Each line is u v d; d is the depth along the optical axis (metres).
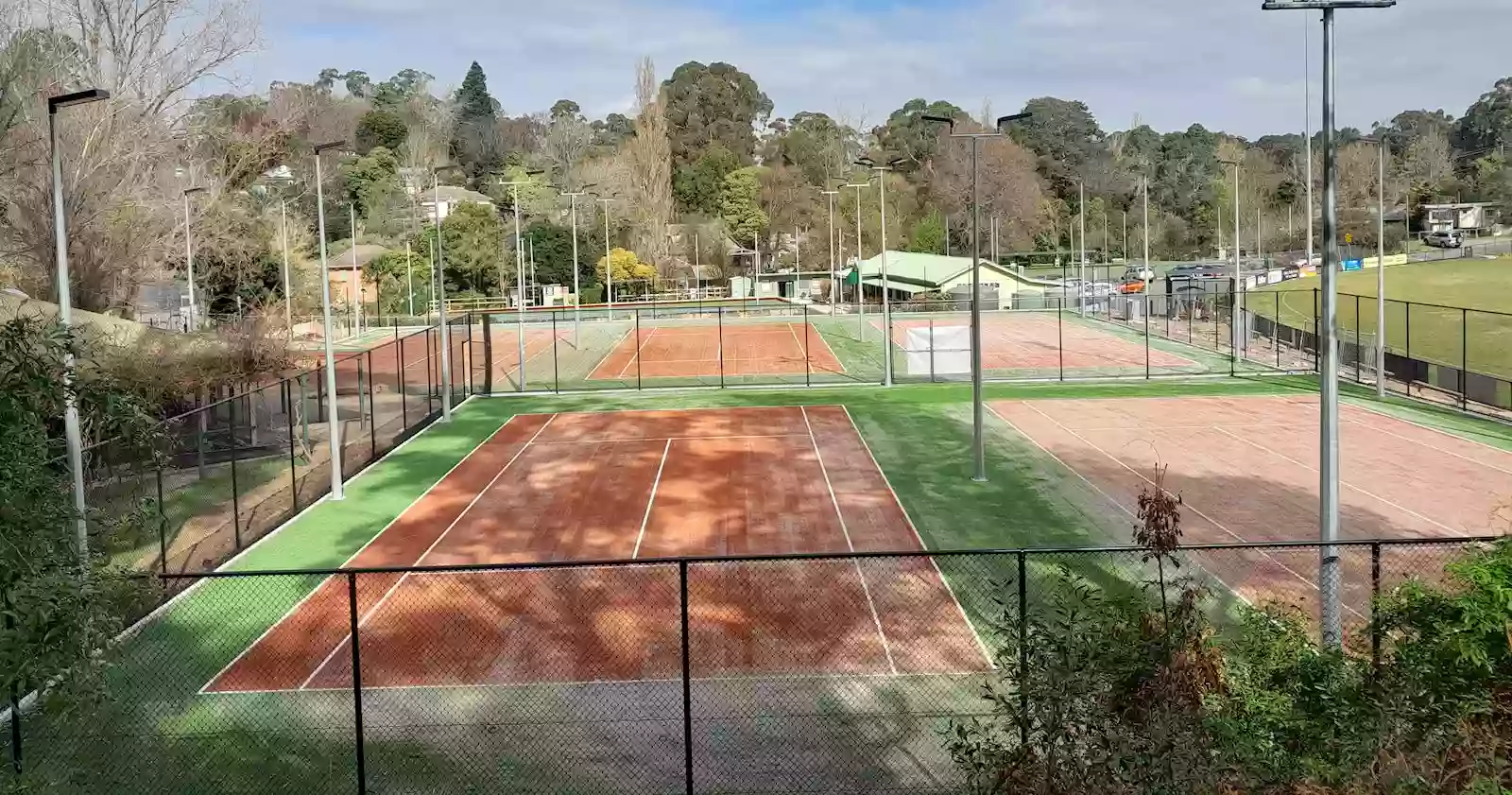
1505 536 10.17
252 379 37.34
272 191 86.62
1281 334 56.16
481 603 18.02
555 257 105.88
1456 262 97.06
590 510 25.59
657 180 112.19
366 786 11.86
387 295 91.38
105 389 8.98
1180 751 8.17
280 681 14.88
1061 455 30.78
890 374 46.34
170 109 48.59
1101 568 18.84
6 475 8.05
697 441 34.53
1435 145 141.25
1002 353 57.62
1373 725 8.98
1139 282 94.75
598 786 11.79
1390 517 23.22
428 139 138.38
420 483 28.81
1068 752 8.49
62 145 42.06
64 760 12.32
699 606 17.59
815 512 24.70
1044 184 144.38
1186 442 32.25
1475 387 38.06
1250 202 134.88
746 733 13.02
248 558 21.69
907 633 16.12
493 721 13.50
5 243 43.41
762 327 74.69
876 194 126.00
